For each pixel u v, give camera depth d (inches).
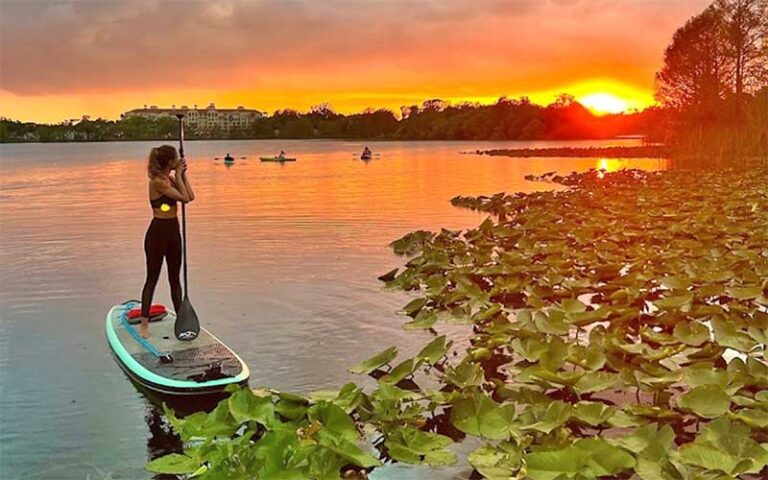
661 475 146.7
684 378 190.5
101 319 299.4
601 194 652.7
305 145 3659.0
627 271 331.6
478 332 274.2
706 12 1454.2
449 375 204.8
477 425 175.6
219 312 304.5
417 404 191.6
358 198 776.3
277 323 287.4
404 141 4229.8
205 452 160.6
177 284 268.1
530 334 235.9
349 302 319.9
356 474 165.8
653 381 187.8
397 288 341.4
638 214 503.8
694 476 142.9
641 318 270.2
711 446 156.7
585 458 149.9
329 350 254.2
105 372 236.1
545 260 356.2
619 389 210.4
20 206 749.3
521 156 1791.3
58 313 309.4
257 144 4060.0
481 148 2554.1
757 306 281.1
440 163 1528.1
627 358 218.2
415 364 213.8
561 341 215.9
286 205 714.8
